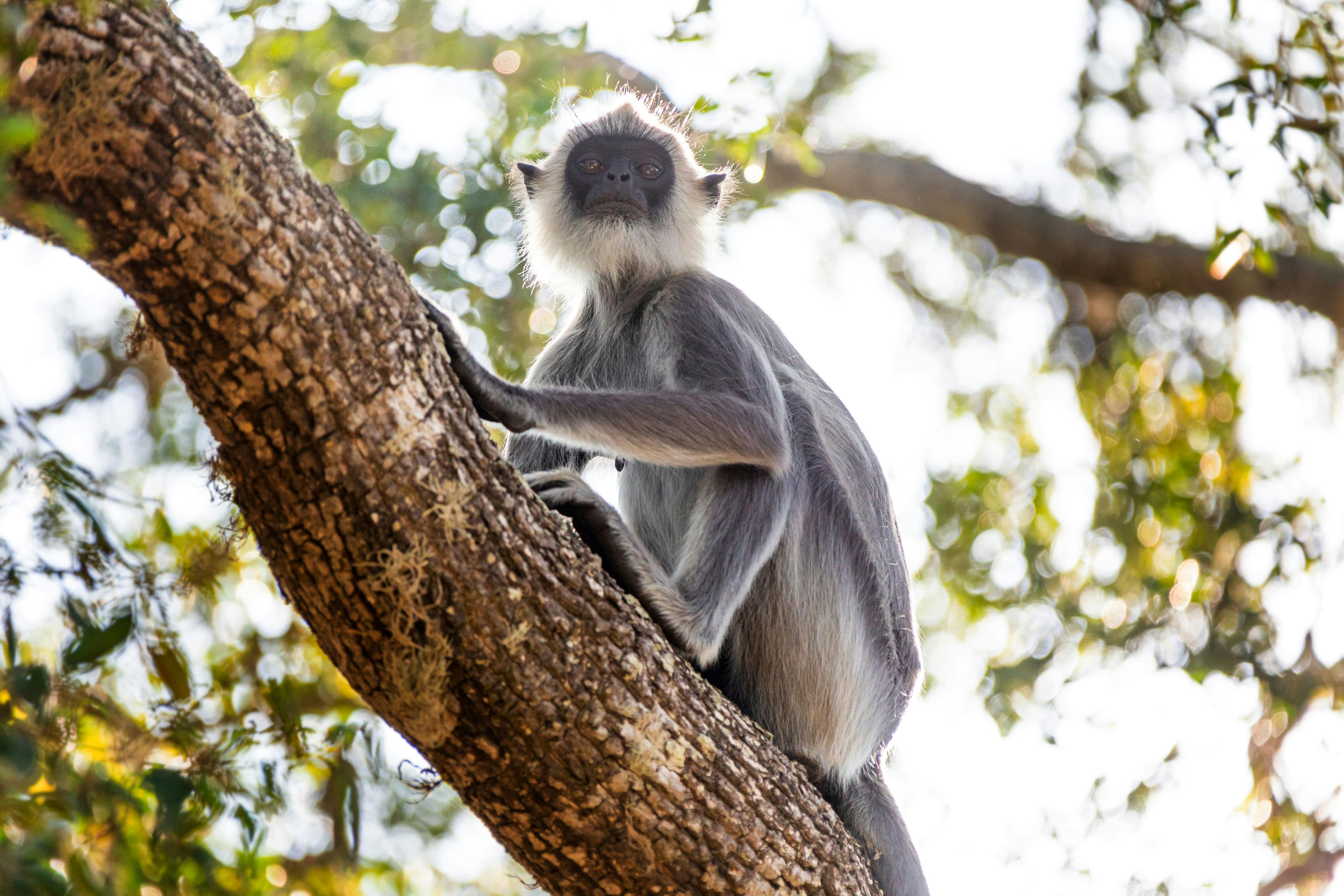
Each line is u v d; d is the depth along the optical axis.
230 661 11.09
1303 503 18.22
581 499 8.55
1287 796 16.09
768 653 9.88
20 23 5.36
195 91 5.88
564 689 7.12
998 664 18.05
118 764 7.10
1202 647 17.72
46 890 6.06
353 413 6.41
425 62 17.14
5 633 6.84
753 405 9.39
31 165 5.64
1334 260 21.28
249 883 7.55
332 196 6.48
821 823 8.17
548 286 12.06
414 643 6.81
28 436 7.20
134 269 6.00
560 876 7.62
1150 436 20.12
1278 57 14.91
